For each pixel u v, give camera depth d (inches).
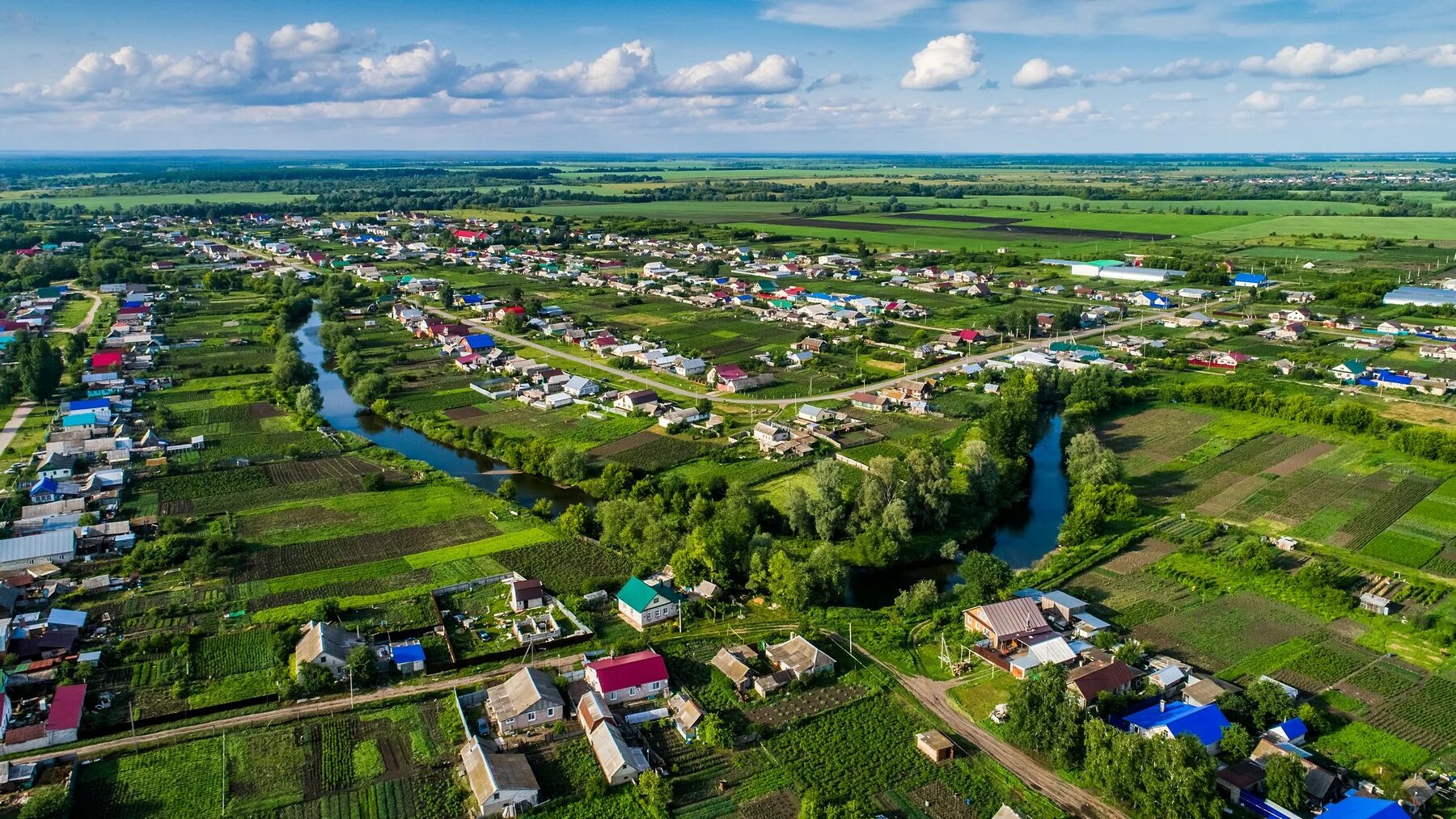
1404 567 4842.5
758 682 3791.8
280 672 3880.4
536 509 5639.8
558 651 4109.3
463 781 3248.0
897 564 5196.9
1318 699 3700.8
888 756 3408.0
